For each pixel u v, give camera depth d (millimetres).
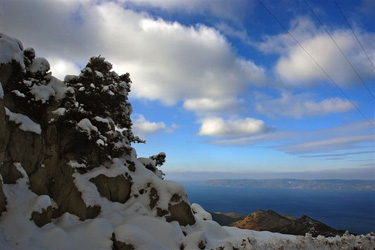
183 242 13148
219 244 14289
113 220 13703
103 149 14953
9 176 11023
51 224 11258
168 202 16266
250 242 12703
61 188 13375
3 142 10164
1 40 12898
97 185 14812
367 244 12461
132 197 16359
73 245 10492
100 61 17609
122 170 16250
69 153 14492
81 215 12992
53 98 14703
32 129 12391
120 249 11125
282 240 13133
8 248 8750
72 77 16688
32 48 13938
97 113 16672
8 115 11500
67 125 14367
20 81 13203
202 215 20000
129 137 20266
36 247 9398
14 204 10352
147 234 11734
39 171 12586
